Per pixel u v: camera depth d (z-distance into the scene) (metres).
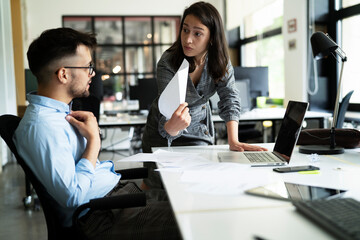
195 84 1.94
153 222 1.22
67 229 1.17
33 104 1.20
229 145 1.83
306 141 1.84
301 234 0.71
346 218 0.72
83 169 1.21
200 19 1.71
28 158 1.13
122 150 6.24
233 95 1.96
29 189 3.09
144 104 4.32
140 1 7.71
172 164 1.43
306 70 4.71
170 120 1.54
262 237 0.70
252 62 6.97
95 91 3.63
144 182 2.10
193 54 1.77
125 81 8.02
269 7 5.98
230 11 7.43
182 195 1.00
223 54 1.82
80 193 1.15
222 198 0.97
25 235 2.51
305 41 4.68
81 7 7.48
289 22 4.98
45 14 7.33
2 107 4.71
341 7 4.42
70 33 1.22
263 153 1.61
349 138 1.77
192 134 2.04
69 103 1.39
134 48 7.96
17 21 6.45
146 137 2.07
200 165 1.40
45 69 1.20
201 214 0.84
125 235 1.18
